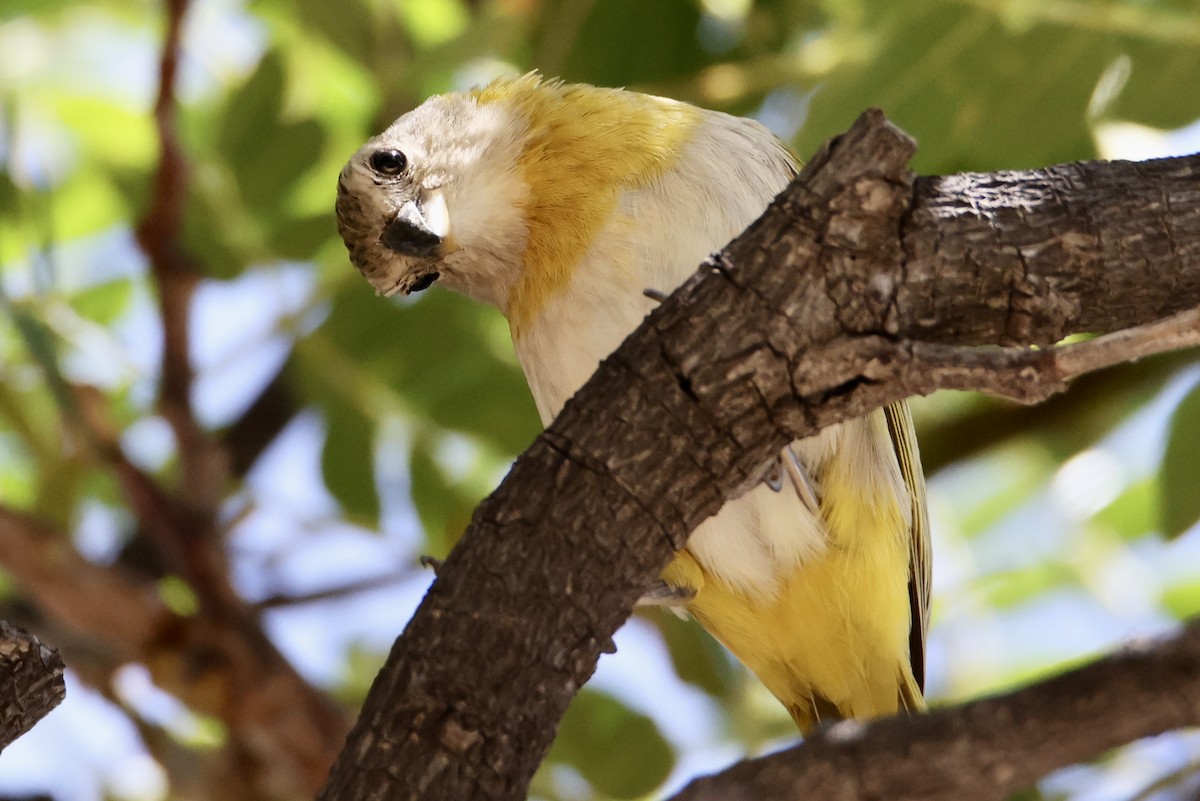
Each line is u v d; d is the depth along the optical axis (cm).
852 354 496
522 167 754
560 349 735
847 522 744
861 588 759
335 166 1056
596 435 504
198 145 1080
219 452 984
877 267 500
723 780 422
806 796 416
